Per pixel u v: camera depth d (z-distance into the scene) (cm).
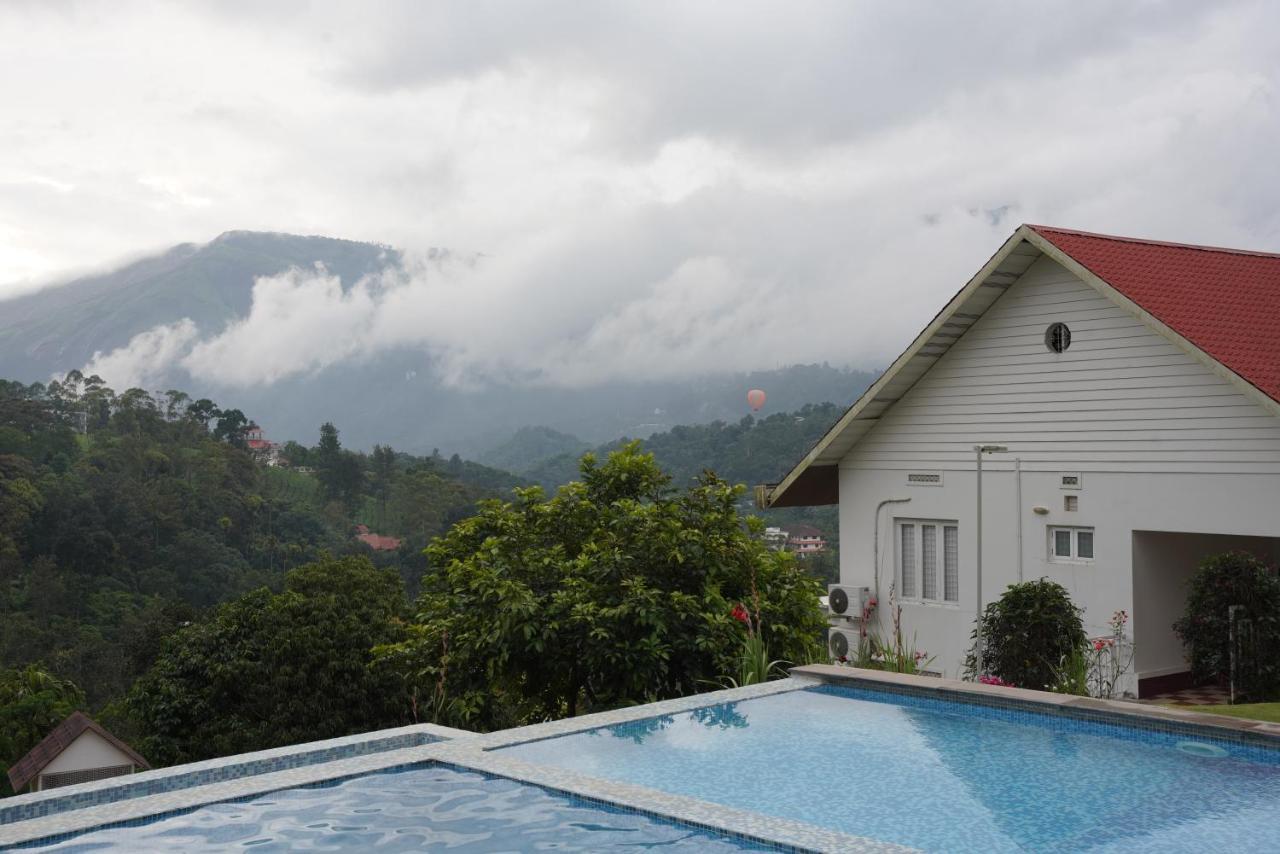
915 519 1662
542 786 636
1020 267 1490
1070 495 1445
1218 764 730
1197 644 1223
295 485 14762
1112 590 1398
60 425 13488
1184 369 1324
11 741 4356
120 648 7781
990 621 1258
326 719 2909
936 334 1546
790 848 516
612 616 989
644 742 790
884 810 639
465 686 1090
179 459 12962
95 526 10225
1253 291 1459
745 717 868
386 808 609
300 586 3444
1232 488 1277
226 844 549
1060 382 1461
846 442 1727
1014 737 809
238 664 3050
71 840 545
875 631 1705
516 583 1028
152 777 640
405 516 14438
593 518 1225
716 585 1093
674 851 545
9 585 9156
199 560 10806
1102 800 655
